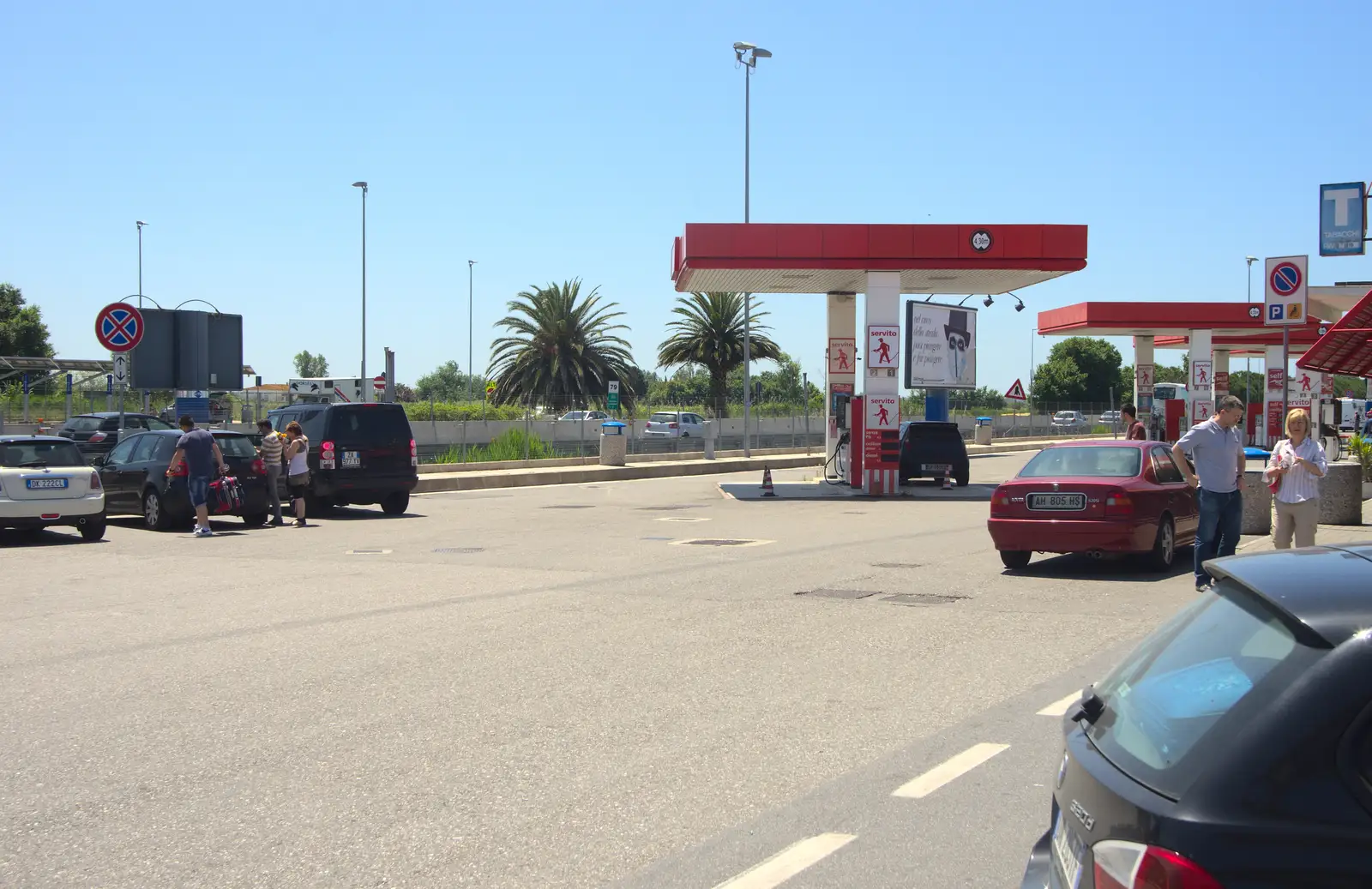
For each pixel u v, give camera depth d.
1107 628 9.69
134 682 7.91
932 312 29.81
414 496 27.47
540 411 52.31
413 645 9.12
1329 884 2.17
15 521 16.47
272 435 19.83
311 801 5.44
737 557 14.63
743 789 5.60
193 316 27.97
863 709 7.08
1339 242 19.70
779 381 78.44
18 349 72.12
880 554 14.91
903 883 4.46
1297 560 2.86
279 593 11.89
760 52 40.12
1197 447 11.03
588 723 6.79
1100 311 42.09
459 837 4.96
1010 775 5.80
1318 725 2.27
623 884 4.45
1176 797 2.32
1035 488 12.77
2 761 6.11
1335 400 50.12
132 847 4.86
